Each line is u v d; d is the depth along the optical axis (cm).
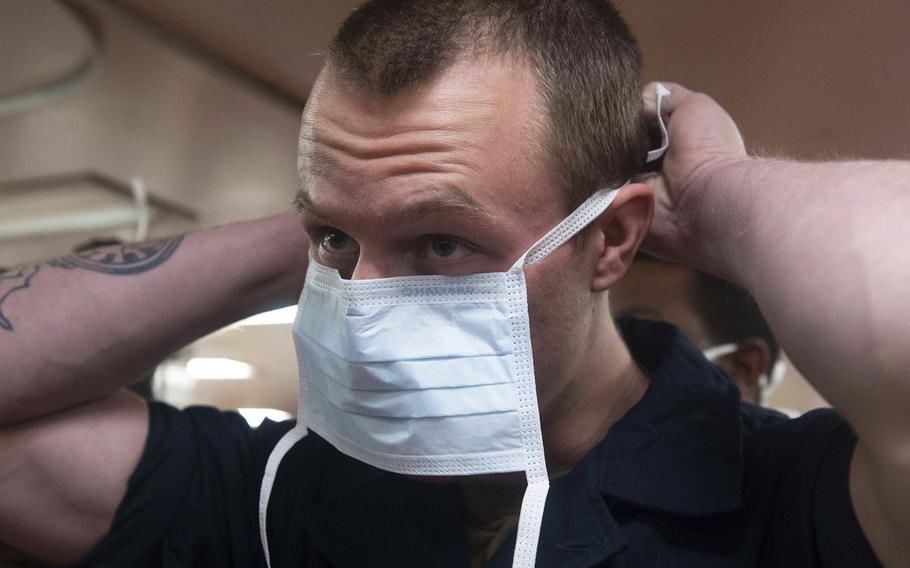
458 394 118
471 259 118
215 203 425
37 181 411
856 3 233
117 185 413
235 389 540
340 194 115
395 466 122
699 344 212
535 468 117
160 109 345
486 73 116
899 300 87
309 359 130
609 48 130
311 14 272
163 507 146
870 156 289
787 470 125
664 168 137
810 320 94
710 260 124
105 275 150
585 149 122
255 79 312
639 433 132
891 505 93
